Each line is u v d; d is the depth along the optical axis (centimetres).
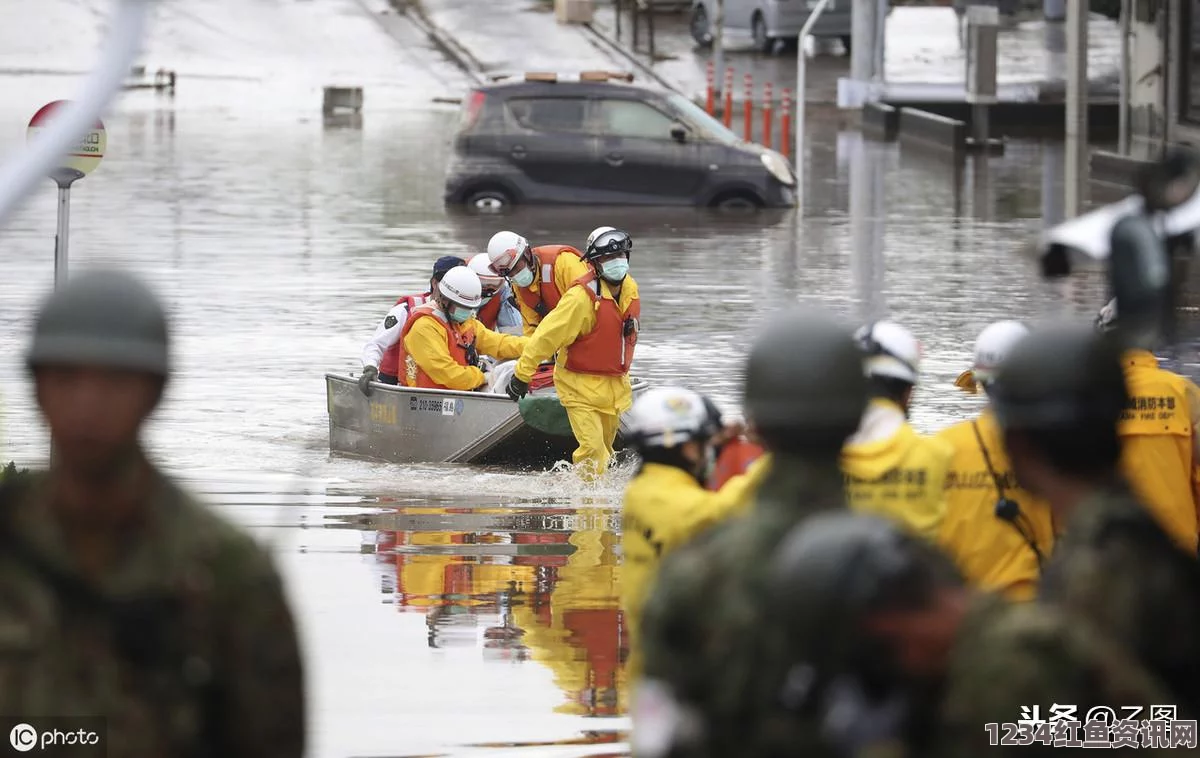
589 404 3519
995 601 859
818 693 864
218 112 11325
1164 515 1809
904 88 11956
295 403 4228
